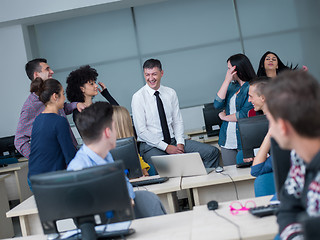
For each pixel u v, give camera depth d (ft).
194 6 26.86
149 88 14.94
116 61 27.30
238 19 26.71
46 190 6.05
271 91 4.12
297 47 26.61
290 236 4.81
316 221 3.48
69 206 6.06
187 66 27.20
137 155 10.21
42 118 10.36
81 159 6.89
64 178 5.99
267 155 9.66
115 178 5.99
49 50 27.32
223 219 6.48
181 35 27.04
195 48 27.07
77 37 27.22
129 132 11.00
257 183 8.76
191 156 10.66
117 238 6.54
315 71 26.61
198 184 10.19
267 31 26.66
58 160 10.31
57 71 27.43
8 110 26.35
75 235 6.69
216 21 26.86
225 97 14.30
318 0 26.21
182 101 27.40
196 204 10.39
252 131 10.26
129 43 27.20
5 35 26.02
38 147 10.25
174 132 15.30
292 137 4.11
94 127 6.81
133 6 26.86
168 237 6.19
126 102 27.48
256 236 5.64
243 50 26.86
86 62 27.35
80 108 13.99
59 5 24.53
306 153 4.15
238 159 11.56
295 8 26.43
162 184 10.66
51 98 10.58
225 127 14.32
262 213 6.29
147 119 14.84
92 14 27.09
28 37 26.78
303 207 5.06
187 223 6.72
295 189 5.07
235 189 10.38
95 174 5.97
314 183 4.24
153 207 8.27
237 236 5.69
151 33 27.12
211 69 27.09
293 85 3.99
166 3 26.89
